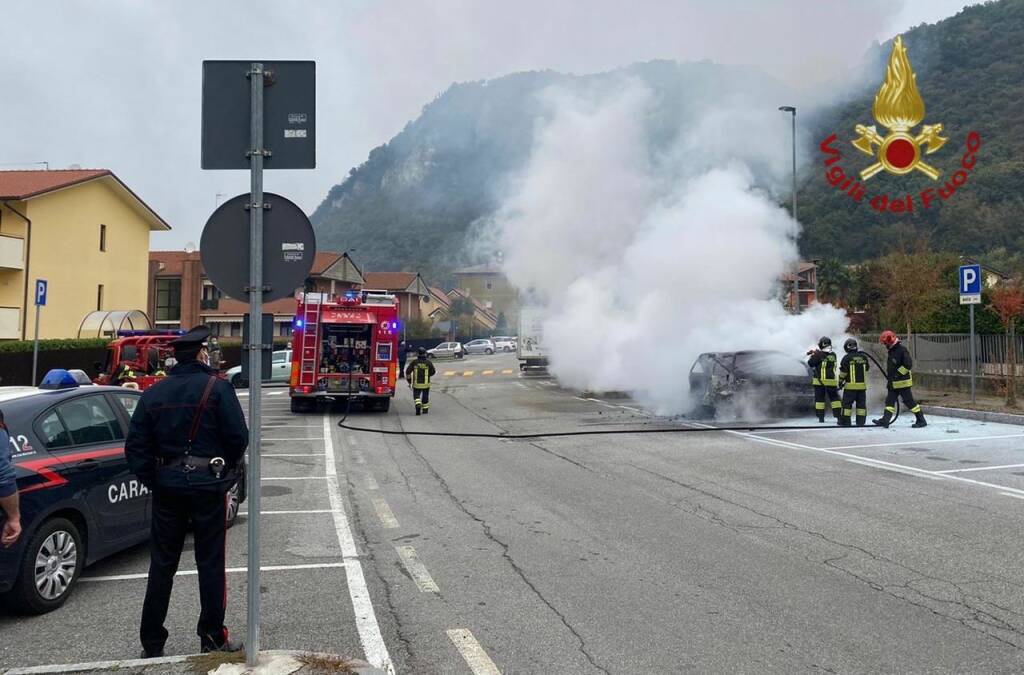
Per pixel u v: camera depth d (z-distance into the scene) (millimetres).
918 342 21406
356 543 7242
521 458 12164
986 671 4262
